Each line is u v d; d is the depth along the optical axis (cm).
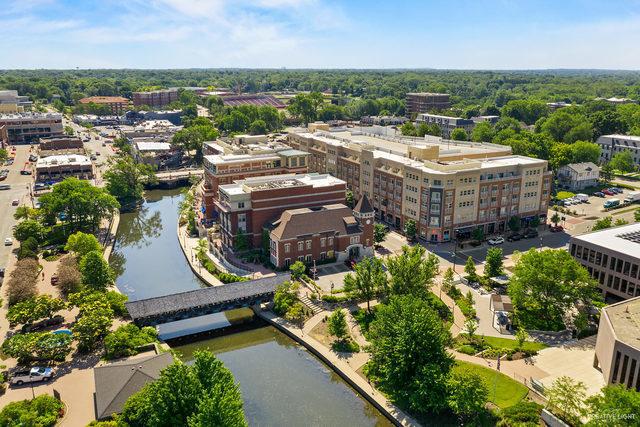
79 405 8444
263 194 15250
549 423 7919
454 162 17850
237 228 15450
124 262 16388
